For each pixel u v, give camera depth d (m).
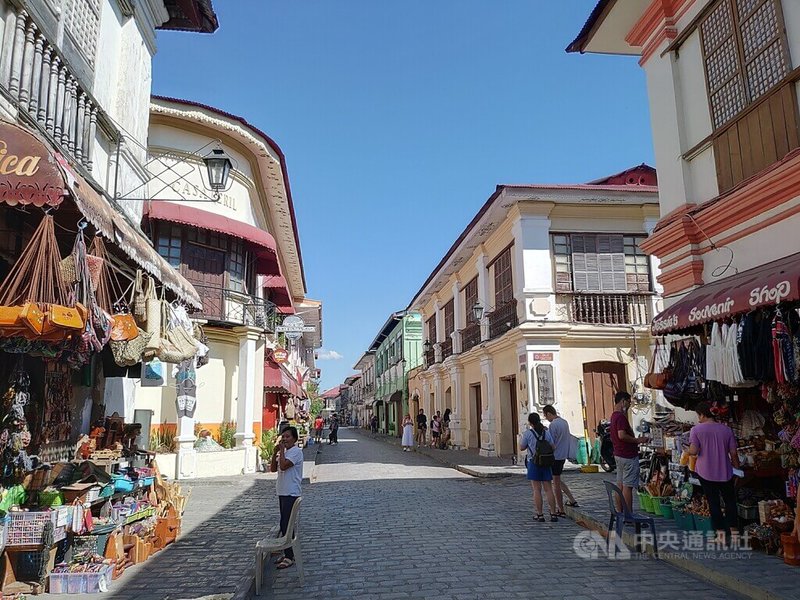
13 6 5.75
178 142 15.33
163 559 6.93
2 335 4.62
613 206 16.94
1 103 5.09
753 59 7.61
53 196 4.30
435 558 7.01
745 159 7.66
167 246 14.80
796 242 6.89
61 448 7.30
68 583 5.58
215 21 10.84
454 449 23.62
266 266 18.56
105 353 8.77
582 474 14.56
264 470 16.62
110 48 8.59
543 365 16.05
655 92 9.77
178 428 14.66
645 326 16.45
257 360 17.72
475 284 22.36
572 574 6.23
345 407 97.00
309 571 6.54
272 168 17.61
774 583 5.35
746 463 6.99
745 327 6.60
